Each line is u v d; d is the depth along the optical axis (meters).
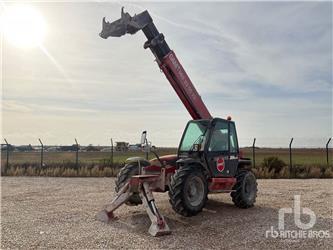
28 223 6.96
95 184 13.66
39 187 12.59
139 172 8.10
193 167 7.39
